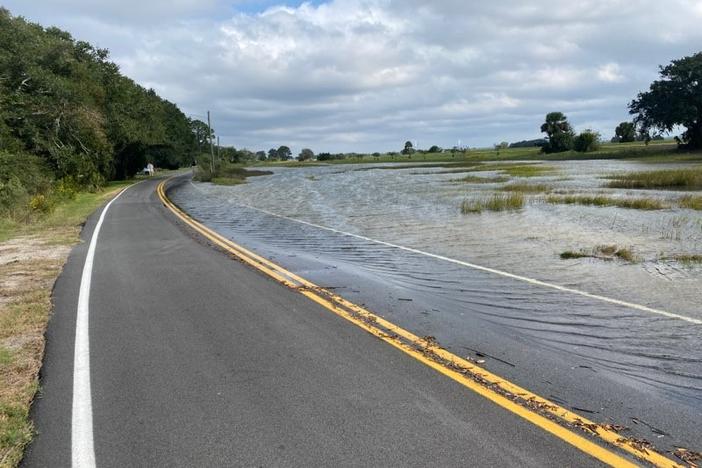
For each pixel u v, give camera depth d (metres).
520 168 61.31
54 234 15.80
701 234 13.33
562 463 3.50
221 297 8.05
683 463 3.48
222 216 21.31
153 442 3.94
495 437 3.85
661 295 7.80
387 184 40.53
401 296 8.00
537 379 4.85
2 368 5.39
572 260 10.59
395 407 4.36
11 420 4.26
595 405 4.32
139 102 55.59
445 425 4.04
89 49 51.62
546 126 125.12
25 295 8.35
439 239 13.80
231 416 4.30
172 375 5.16
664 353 5.49
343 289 8.49
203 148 130.25
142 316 7.15
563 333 6.18
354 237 14.67
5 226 17.42
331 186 40.59
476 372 5.02
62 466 3.66
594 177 39.19
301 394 4.66
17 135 31.94
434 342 5.88
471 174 51.00
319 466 3.56
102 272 10.13
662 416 4.12
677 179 30.27
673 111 90.75
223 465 3.62
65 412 4.45
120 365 5.45
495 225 16.00
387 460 3.60
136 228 17.19
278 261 11.09
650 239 12.80
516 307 7.32
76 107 36.91
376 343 5.88
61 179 33.50
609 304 7.39
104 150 44.53
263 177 62.81
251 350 5.77
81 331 6.56
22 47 34.12
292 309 7.30
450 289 8.44
